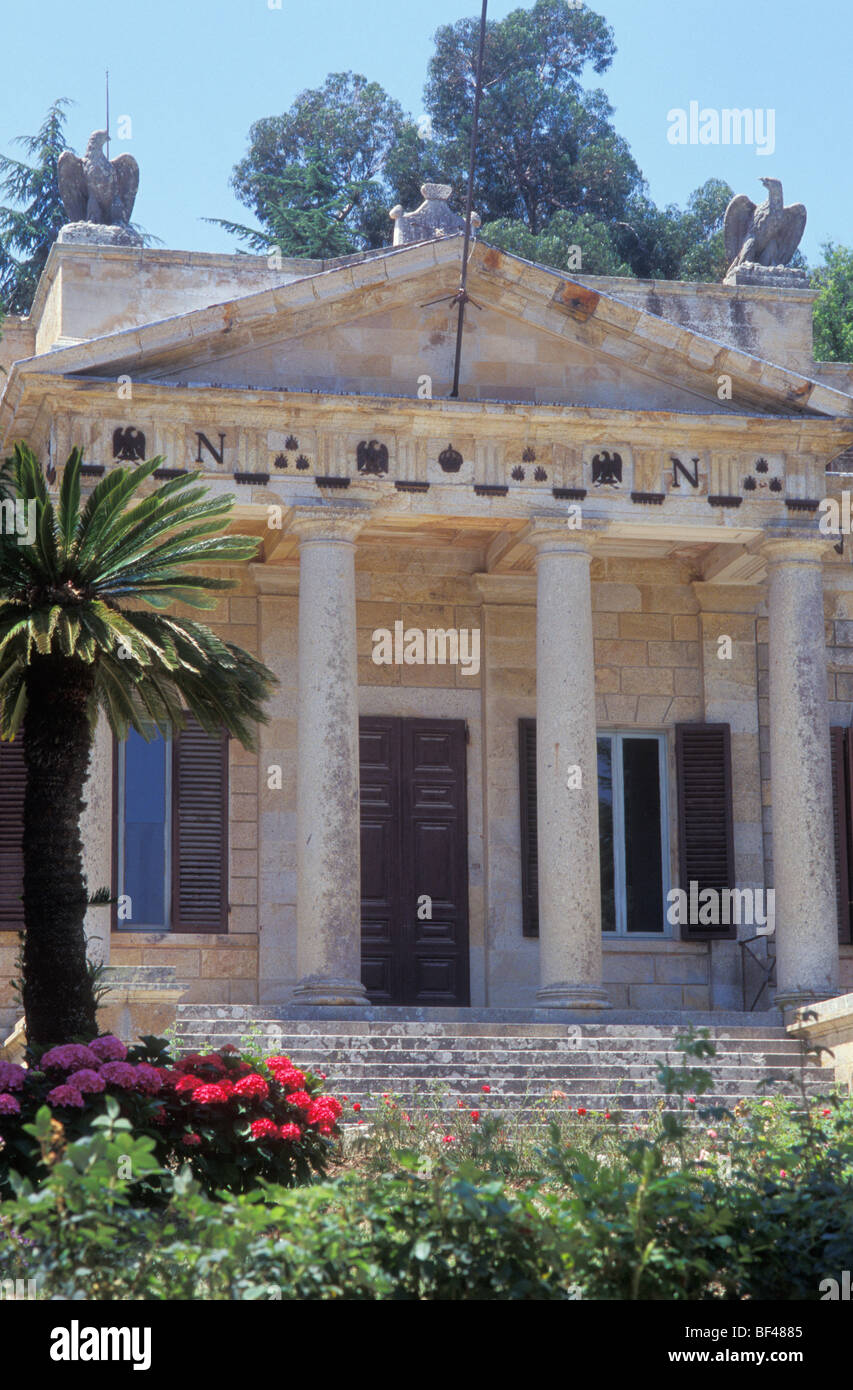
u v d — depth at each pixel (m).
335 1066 20.64
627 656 28.50
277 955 26.50
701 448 25.25
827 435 25.44
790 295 29.75
